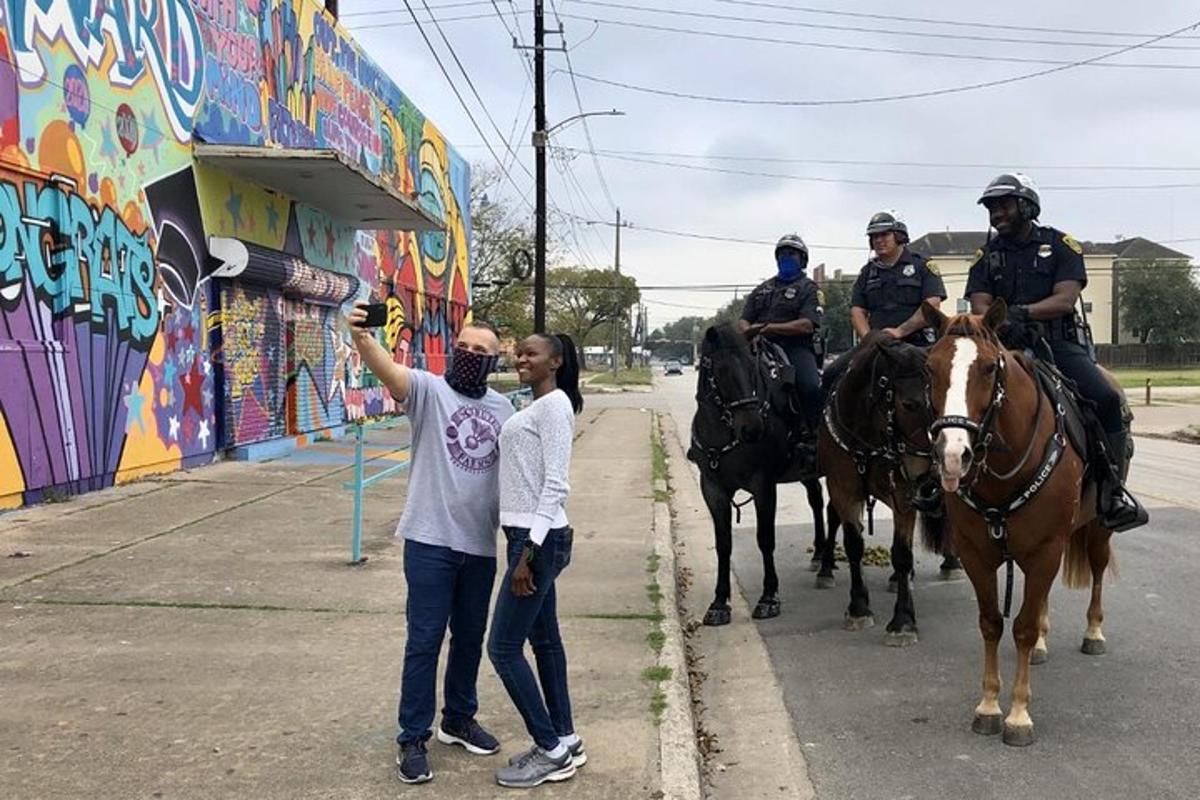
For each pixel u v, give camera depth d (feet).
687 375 317.22
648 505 37.91
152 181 39.11
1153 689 18.42
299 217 55.26
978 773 14.90
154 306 39.27
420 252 81.46
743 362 21.74
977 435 14.47
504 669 13.14
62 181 32.94
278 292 51.98
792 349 25.17
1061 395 17.60
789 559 30.83
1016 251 19.77
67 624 20.08
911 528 21.12
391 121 73.10
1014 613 23.97
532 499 13.03
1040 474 15.52
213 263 44.45
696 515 39.60
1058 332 19.71
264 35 50.44
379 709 15.76
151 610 21.15
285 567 25.18
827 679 19.39
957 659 20.43
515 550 12.91
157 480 38.70
